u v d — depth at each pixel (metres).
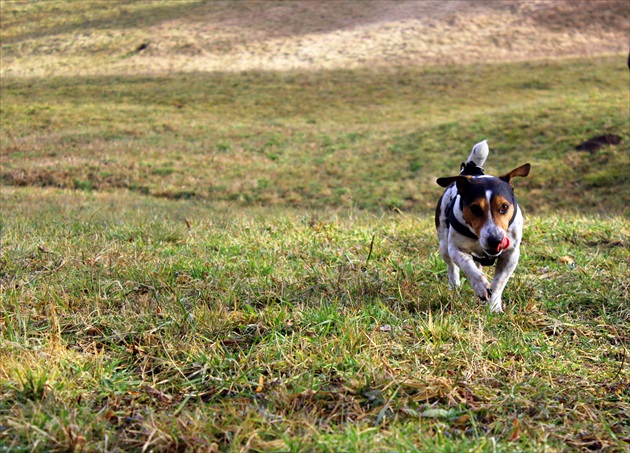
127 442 3.47
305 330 4.81
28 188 21.42
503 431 3.59
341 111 34.66
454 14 51.00
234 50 46.78
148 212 12.75
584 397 4.03
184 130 30.80
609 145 23.39
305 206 21.62
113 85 40.47
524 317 5.23
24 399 3.81
